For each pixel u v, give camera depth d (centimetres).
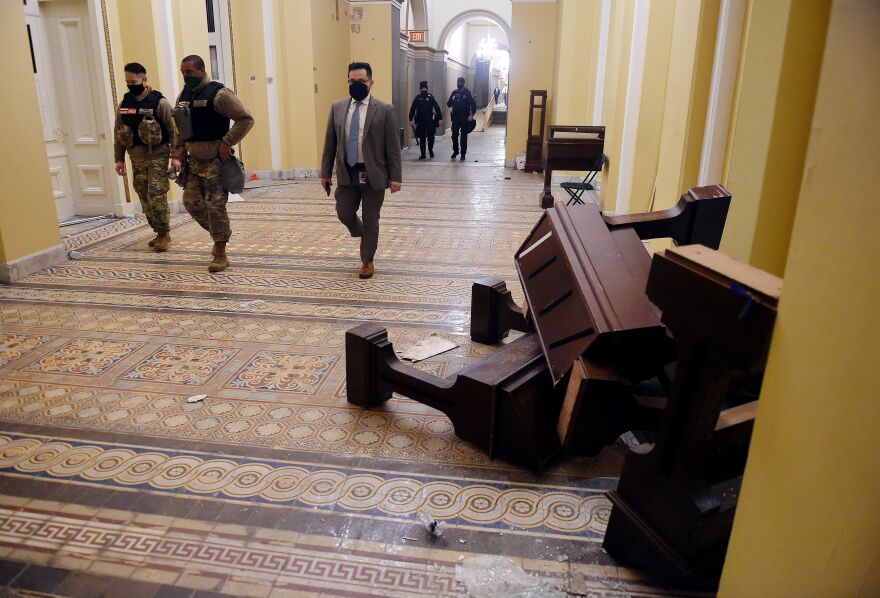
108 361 391
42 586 215
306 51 1196
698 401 193
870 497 117
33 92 563
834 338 121
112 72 791
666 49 603
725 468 215
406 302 506
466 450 299
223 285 545
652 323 254
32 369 379
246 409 335
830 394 123
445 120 2483
